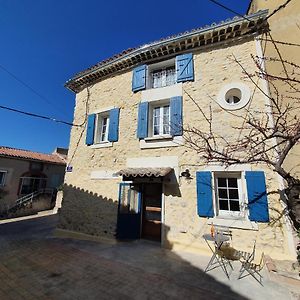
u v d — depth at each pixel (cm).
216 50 677
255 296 341
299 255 399
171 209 619
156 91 729
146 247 608
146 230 686
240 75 619
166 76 768
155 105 752
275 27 632
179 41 695
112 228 695
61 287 371
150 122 729
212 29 641
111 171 746
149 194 699
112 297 337
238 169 559
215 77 652
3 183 1614
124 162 725
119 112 792
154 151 682
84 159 831
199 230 570
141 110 729
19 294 347
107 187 743
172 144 656
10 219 1319
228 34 650
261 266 465
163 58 757
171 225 608
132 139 731
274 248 487
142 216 694
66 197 837
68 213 810
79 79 920
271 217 505
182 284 382
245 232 521
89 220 750
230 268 456
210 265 474
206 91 653
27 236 792
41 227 985
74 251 581
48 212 1540
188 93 678
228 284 382
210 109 573
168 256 532
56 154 2273
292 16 631
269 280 399
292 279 381
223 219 549
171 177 637
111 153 763
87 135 838
